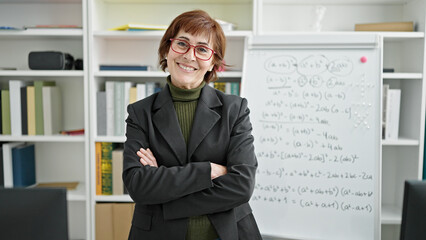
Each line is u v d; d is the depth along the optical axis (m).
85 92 2.18
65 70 2.21
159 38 2.37
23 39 2.44
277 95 2.03
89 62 2.16
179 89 1.31
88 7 2.13
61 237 0.81
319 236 1.97
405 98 2.38
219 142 1.31
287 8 2.45
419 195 0.86
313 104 2.01
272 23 2.46
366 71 1.99
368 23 2.42
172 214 1.21
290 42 2.04
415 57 2.24
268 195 2.00
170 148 1.29
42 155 2.54
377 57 1.99
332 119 1.99
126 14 2.46
